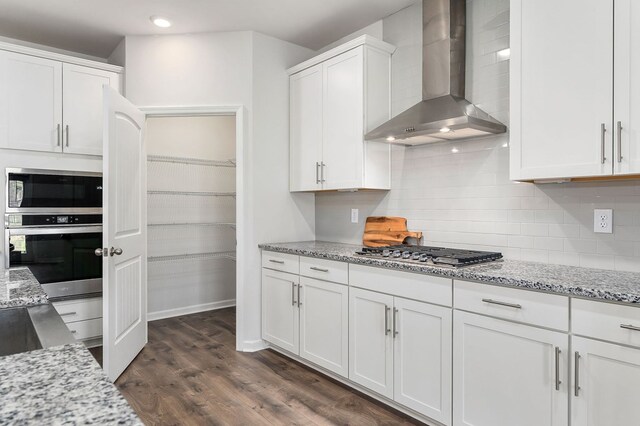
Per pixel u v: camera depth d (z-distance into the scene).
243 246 3.33
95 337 3.30
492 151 2.49
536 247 2.29
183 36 3.37
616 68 1.71
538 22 1.95
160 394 2.53
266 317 3.31
